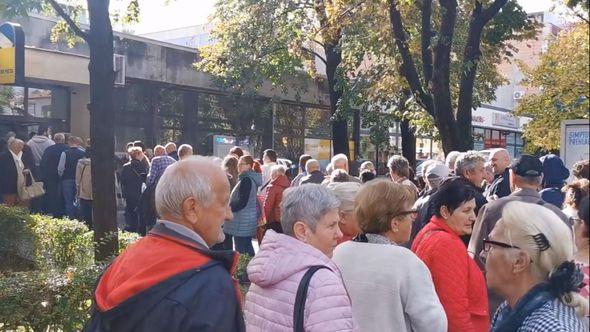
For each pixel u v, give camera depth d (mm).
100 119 6590
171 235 2379
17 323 4766
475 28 10727
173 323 2158
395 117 18469
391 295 3107
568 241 2268
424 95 11414
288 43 18172
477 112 33812
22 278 5051
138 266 2309
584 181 4414
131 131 19219
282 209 3053
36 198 12508
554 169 5770
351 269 3213
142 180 11883
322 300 2666
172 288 2205
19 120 16359
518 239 2291
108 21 6641
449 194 3641
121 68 16109
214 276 2260
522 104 23938
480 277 3549
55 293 4941
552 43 23141
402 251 3199
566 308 2193
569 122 8172
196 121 21141
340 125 19234
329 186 3865
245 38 18656
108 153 6641
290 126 24594
